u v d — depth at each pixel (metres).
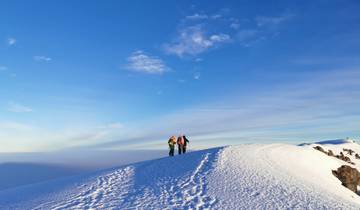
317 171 40.50
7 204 27.80
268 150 41.56
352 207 23.02
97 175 34.34
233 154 36.28
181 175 30.19
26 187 36.00
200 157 36.06
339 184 39.56
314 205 22.47
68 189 29.66
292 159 40.56
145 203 23.64
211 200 23.44
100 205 23.94
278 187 26.33
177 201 23.61
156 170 33.22
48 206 24.67
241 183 27.05
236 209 21.53
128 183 29.77
